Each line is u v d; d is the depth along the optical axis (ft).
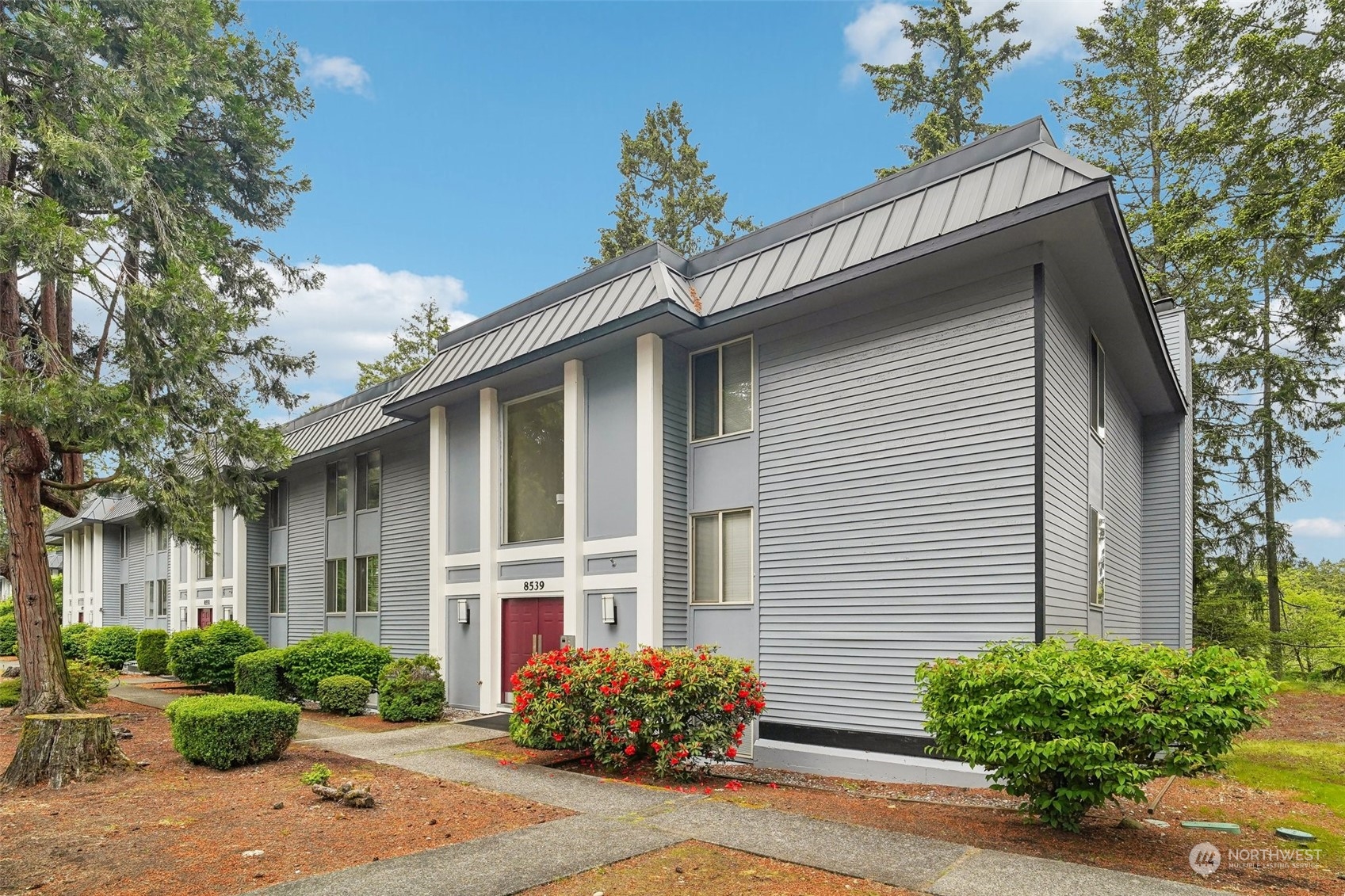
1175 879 16.87
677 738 27.30
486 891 15.96
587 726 29.22
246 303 56.65
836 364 32.89
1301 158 53.62
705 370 38.45
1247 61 55.21
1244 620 69.31
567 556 39.88
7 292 36.27
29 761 26.66
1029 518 26.68
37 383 31.78
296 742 35.83
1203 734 17.74
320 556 67.26
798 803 24.21
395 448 59.11
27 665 35.42
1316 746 33.12
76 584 130.21
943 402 29.43
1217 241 57.31
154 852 19.03
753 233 37.01
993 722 19.39
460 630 47.57
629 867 17.53
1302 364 64.03
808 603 32.78
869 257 30.17
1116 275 30.04
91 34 33.78
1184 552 50.70
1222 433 69.10
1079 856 18.48
